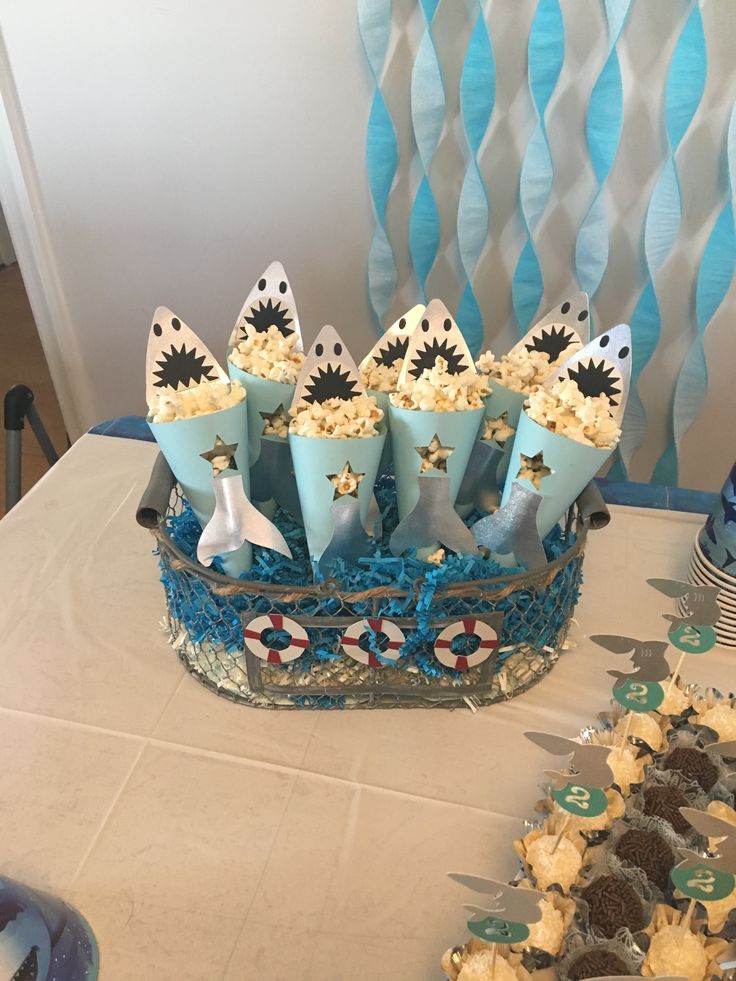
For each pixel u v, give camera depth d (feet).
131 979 1.75
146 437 3.88
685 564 3.10
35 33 4.56
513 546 2.39
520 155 4.55
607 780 1.65
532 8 4.05
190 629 2.47
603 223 4.60
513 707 2.44
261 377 2.43
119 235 5.37
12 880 1.77
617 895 1.80
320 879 1.96
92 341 5.98
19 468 4.05
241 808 2.12
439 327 2.34
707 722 2.26
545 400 2.28
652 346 4.97
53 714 2.38
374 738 2.33
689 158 4.33
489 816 2.12
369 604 2.18
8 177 5.21
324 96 4.56
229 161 4.91
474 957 1.68
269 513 2.79
